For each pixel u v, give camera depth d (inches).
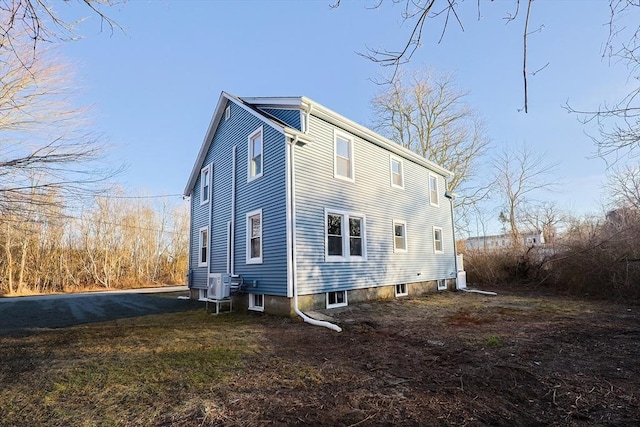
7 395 144.6
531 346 208.4
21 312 428.5
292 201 336.8
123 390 148.0
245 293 383.6
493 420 113.9
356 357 192.4
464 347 207.3
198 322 317.7
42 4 103.7
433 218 571.8
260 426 112.1
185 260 1302.9
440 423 112.2
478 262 695.1
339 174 400.2
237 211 420.5
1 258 896.3
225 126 470.9
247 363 184.4
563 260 563.5
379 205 451.5
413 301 426.3
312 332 261.7
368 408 124.5
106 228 1106.7
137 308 450.0
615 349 201.8
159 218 1289.4
